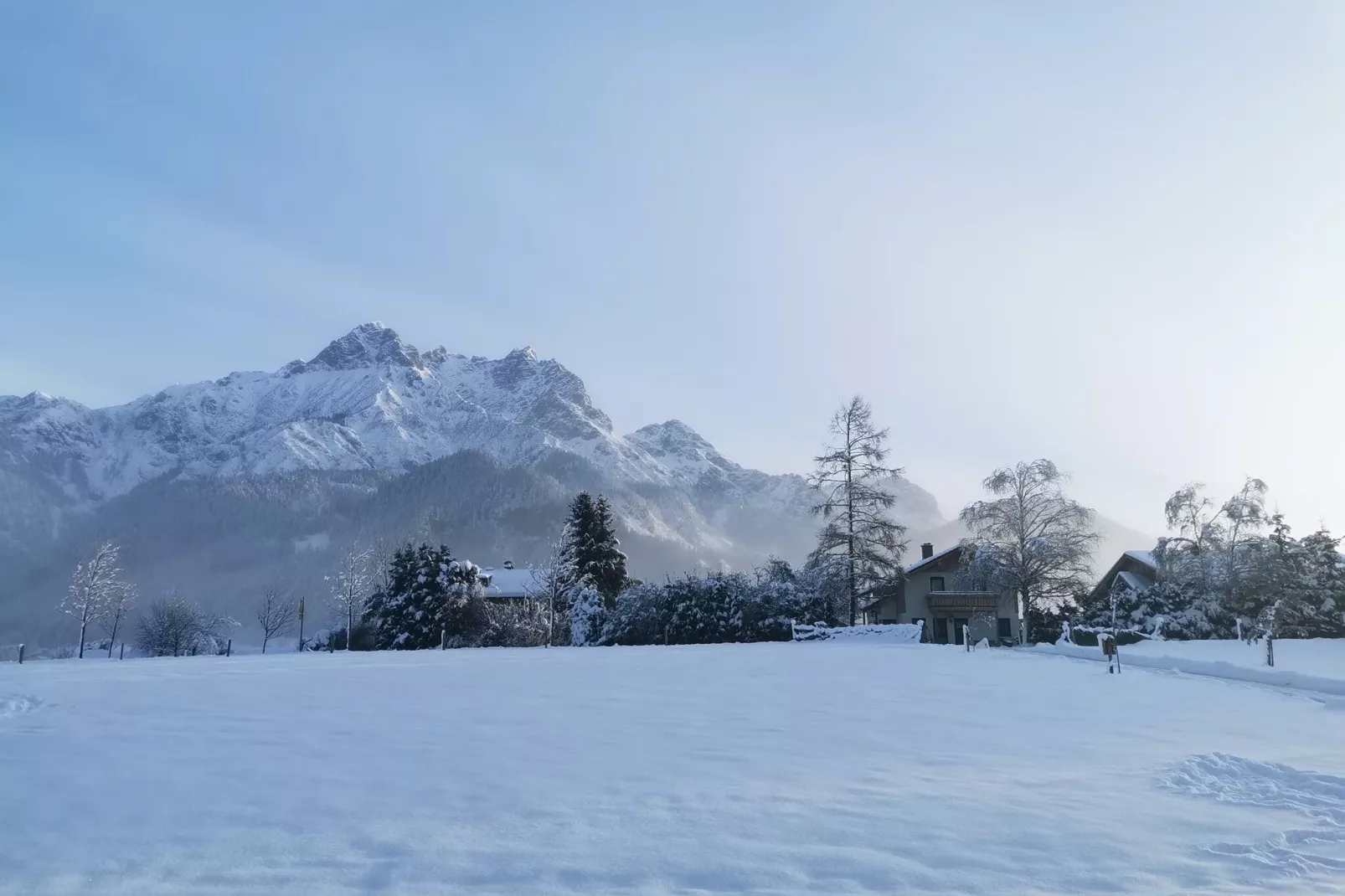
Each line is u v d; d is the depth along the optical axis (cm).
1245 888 657
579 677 2212
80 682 2111
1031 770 1034
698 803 873
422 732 1288
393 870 686
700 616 5353
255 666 2744
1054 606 5822
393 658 3181
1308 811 848
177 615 9175
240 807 855
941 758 1103
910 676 2288
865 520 5634
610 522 7438
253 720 1407
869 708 1580
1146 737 1271
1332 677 2028
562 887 653
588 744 1185
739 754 1123
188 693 1811
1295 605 4750
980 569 5619
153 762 1064
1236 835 776
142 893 642
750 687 1944
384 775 990
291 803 871
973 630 6444
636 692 1842
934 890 649
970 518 5719
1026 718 1470
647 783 956
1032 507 5609
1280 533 5062
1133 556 6494
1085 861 710
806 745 1186
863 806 862
